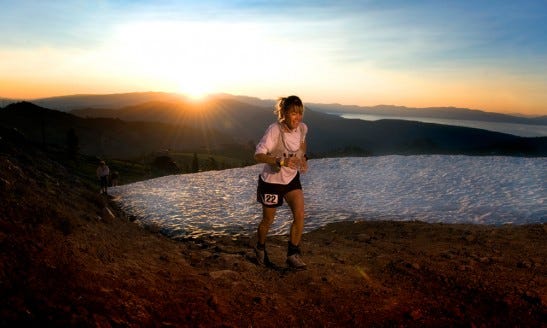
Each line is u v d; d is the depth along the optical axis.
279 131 3.96
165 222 8.77
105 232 4.41
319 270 4.39
